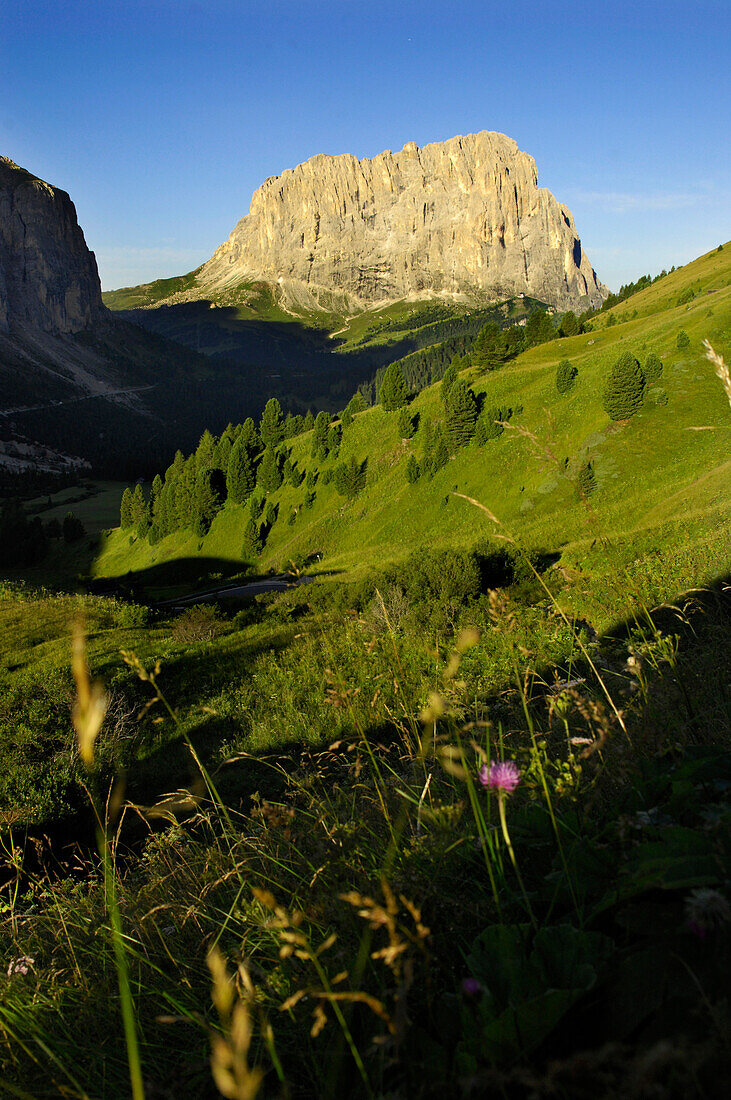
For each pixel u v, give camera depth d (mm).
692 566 12344
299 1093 1405
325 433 105875
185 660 22469
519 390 92312
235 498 113250
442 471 83750
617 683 2961
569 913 1634
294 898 1912
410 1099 1198
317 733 11117
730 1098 823
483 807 2139
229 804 7727
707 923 1129
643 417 67250
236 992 1555
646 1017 1199
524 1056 1122
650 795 1953
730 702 2363
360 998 1007
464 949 1674
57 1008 1914
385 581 25984
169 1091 1396
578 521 46500
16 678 20844
